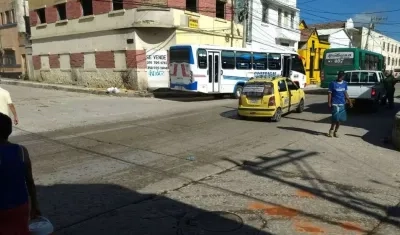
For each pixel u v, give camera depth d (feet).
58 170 22.86
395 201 18.71
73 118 43.68
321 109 55.88
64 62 93.30
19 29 111.65
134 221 15.79
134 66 74.59
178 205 17.63
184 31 77.05
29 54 109.19
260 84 43.57
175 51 64.13
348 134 36.22
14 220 9.12
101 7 79.61
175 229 15.12
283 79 47.19
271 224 15.79
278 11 116.47
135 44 73.72
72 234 14.52
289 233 14.97
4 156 9.12
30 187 10.23
